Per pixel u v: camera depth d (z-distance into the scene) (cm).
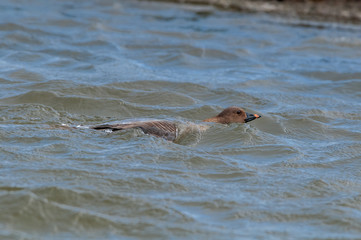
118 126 3009
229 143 3002
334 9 7500
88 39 5703
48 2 7719
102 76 4388
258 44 5969
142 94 3975
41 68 4556
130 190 2272
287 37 6306
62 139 2791
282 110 3803
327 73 4897
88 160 2541
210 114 3650
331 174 2623
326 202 2294
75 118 3362
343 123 3581
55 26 6222
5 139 2766
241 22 6938
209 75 4712
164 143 2841
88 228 1964
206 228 2009
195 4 7856
